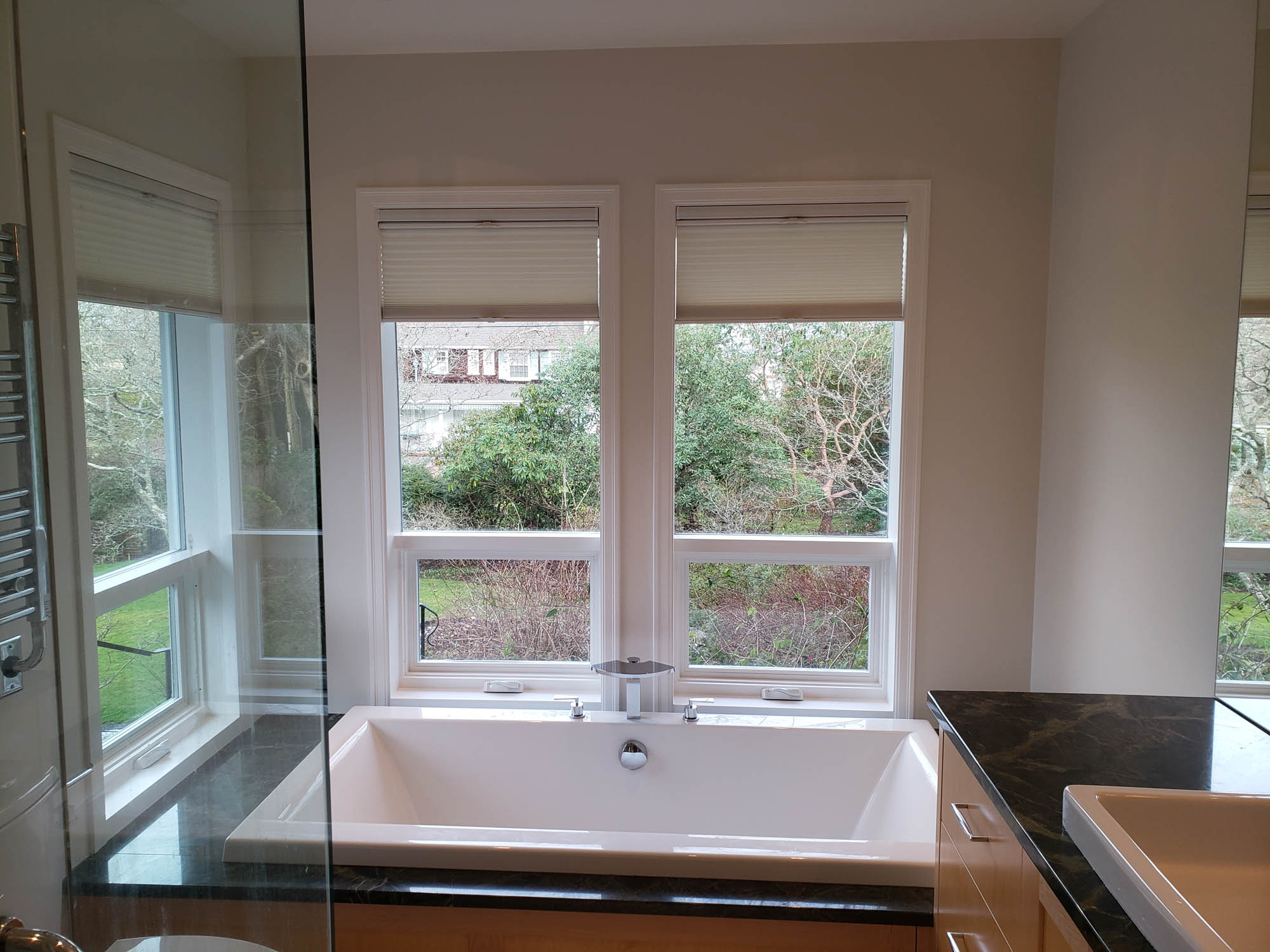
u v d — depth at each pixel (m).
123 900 0.89
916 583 2.71
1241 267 1.65
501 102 2.64
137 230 0.85
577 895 1.75
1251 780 1.30
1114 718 1.57
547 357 2.90
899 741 2.56
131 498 0.87
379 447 2.78
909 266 2.61
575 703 2.74
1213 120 1.77
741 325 3.01
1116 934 0.92
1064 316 2.49
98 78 0.81
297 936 1.04
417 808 2.67
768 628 2.90
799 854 1.81
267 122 0.95
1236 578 1.62
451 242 2.71
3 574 0.78
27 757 0.81
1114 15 2.20
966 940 1.47
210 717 0.94
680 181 2.63
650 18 2.38
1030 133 2.55
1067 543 2.47
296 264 0.98
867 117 2.57
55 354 0.80
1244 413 1.61
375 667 2.85
